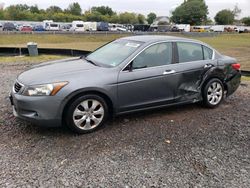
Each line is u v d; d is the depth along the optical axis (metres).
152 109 5.11
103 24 67.25
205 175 3.41
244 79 9.49
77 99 4.30
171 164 3.62
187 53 5.44
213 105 5.83
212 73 5.62
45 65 5.03
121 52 5.05
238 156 3.89
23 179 3.22
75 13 127.31
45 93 4.12
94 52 5.68
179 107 5.86
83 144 4.09
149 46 4.99
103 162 3.62
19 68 10.87
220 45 33.19
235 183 3.26
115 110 4.68
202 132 4.64
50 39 41.16
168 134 4.52
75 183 3.18
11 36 39.12
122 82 4.61
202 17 123.12
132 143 4.16
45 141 4.15
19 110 4.28
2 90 6.96
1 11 105.31
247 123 5.10
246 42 40.25
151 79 4.87
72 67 4.75
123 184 3.18
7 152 3.80
